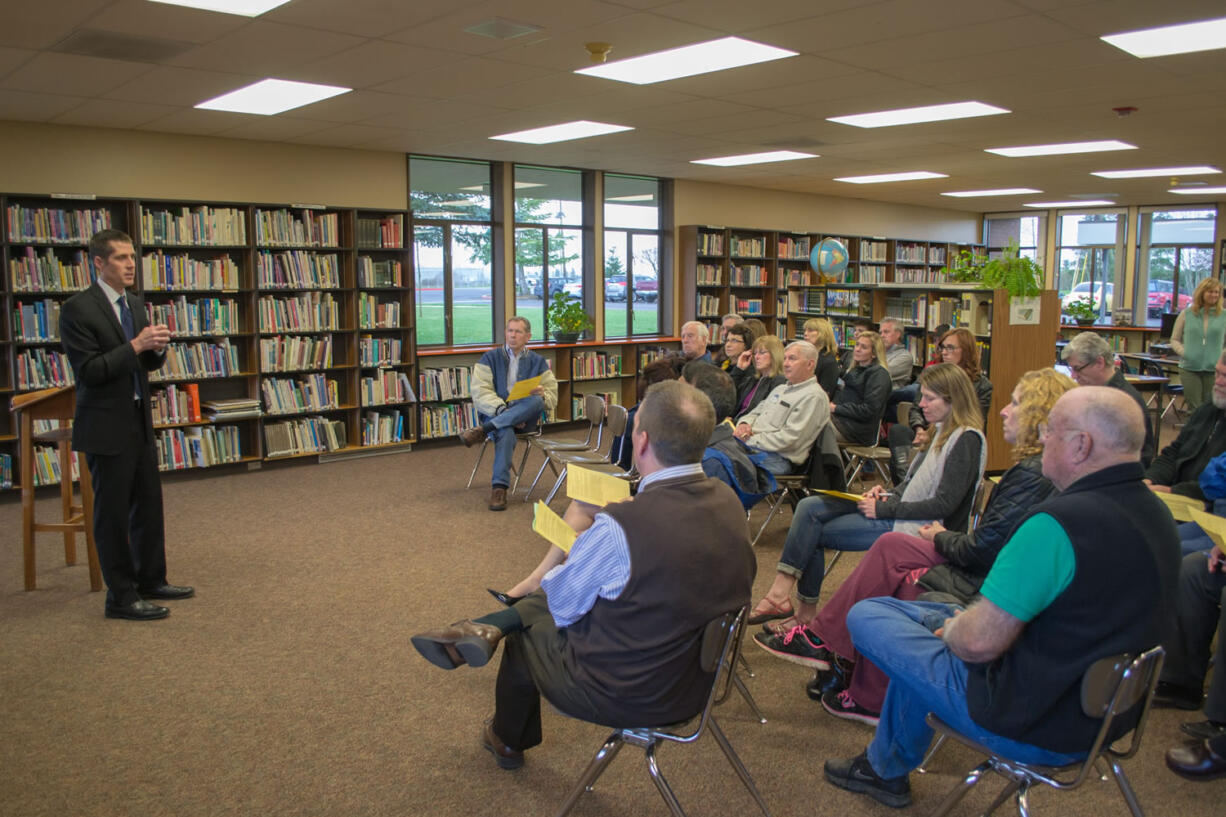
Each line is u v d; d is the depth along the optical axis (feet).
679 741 6.49
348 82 16.98
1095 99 18.88
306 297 23.65
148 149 21.81
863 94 18.38
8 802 7.68
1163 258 43.16
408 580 13.82
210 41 13.85
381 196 26.20
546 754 8.62
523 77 16.74
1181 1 12.03
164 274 21.16
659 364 15.01
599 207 31.50
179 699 9.71
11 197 19.75
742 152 26.73
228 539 16.12
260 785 7.99
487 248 29.14
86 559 14.78
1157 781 8.10
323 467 23.09
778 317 36.09
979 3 12.19
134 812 7.54
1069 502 5.60
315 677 10.30
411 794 7.86
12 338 19.24
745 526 6.64
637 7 12.39
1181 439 11.58
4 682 10.12
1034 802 7.73
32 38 13.52
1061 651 5.54
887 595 8.79
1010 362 19.51
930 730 7.21
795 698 9.78
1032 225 47.19
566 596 6.37
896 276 42.06
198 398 22.17
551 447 18.61
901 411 18.89
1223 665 8.34
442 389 26.50
